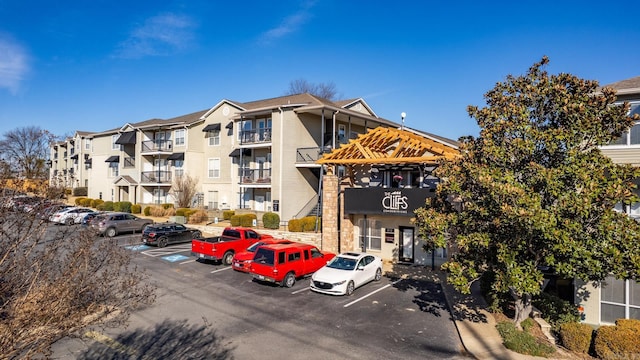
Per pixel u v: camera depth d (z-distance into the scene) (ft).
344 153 74.43
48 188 22.29
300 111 100.32
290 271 55.36
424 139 66.33
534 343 34.73
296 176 102.22
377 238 75.92
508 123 35.70
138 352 33.68
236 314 43.50
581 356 34.55
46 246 21.53
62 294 18.86
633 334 32.96
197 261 69.56
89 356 32.73
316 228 85.46
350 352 34.32
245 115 109.81
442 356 33.94
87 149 186.91
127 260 32.50
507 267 33.83
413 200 66.03
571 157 32.83
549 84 36.27
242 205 114.73
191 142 128.88
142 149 143.74
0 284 18.12
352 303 48.34
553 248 31.12
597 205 30.94
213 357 32.94
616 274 31.07
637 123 46.01
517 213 30.58
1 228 19.21
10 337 16.81
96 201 146.61
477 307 46.88
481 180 33.47
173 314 43.06
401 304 48.32
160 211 123.13
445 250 68.85
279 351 34.30
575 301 45.91
